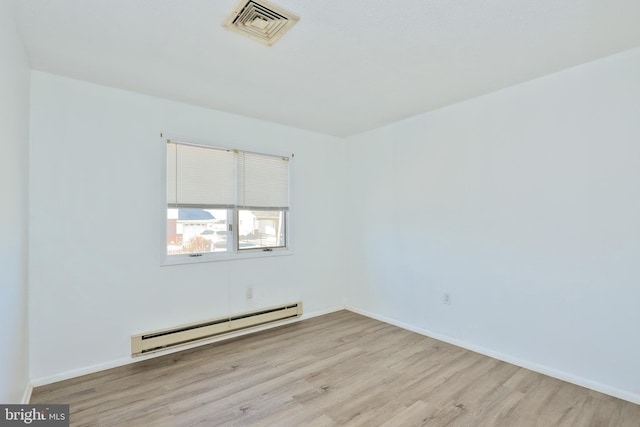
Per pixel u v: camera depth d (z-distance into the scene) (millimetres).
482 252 3066
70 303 2619
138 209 2949
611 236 2344
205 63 2416
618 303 2312
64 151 2609
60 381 2529
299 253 4125
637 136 2236
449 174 3338
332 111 3500
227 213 3549
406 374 2650
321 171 4371
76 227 2654
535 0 1728
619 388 2301
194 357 2980
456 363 2854
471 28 1986
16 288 1980
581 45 2197
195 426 1983
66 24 1917
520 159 2805
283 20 1887
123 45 2160
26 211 2328
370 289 4227
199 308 3299
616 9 1805
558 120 2586
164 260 3082
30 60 2350
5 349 1693
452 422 2025
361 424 2008
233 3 1740
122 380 2551
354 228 4469
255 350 3139
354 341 3377
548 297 2645
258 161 3766
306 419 2059
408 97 3104
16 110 1957
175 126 3166
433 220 3484
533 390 2402
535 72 2594
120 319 2844
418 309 3637
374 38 2088
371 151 4219
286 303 3951
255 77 2654
